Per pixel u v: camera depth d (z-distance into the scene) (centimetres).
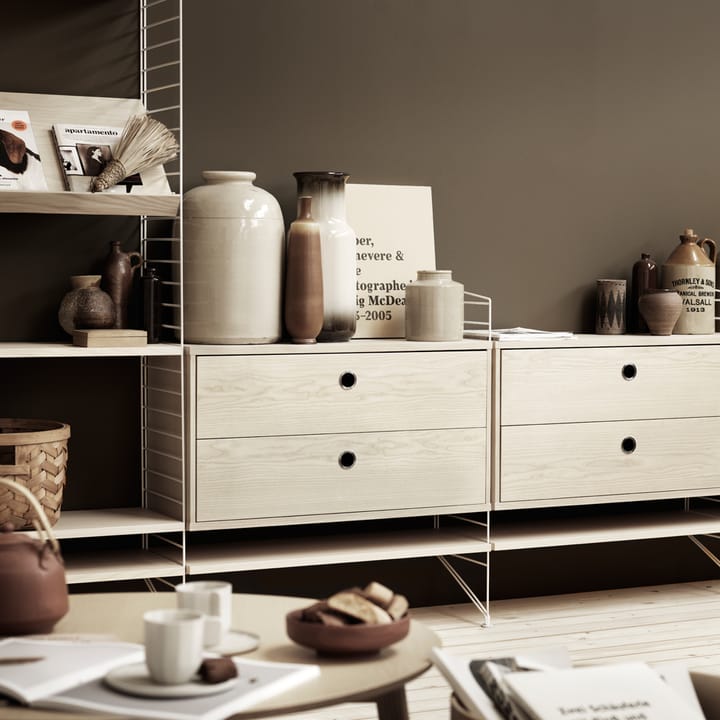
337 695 143
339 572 359
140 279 321
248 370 312
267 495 316
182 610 148
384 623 157
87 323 305
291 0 349
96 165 311
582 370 352
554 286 385
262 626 173
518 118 378
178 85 318
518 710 135
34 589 163
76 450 331
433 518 370
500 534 359
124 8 329
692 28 400
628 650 318
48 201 290
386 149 362
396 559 365
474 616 356
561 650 154
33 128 311
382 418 328
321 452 321
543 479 349
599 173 389
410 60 364
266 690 140
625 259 394
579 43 384
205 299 315
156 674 139
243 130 346
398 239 361
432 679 299
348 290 332
